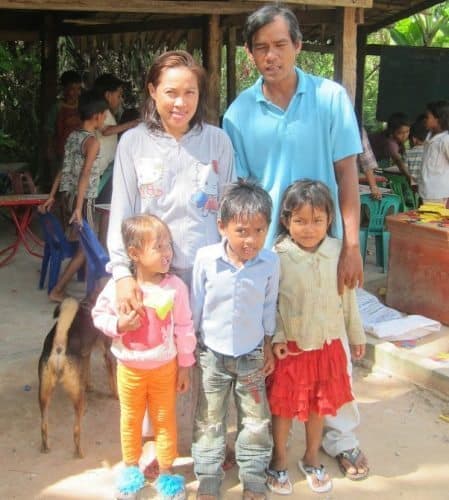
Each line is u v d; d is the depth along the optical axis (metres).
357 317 3.02
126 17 9.27
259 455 2.88
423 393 4.01
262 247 2.72
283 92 2.89
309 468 3.09
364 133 6.29
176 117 2.66
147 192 2.80
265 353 2.92
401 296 5.27
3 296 5.58
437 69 10.83
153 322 2.77
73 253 5.46
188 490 3.01
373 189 6.33
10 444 3.37
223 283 2.76
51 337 3.23
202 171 2.81
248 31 2.76
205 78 2.75
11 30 9.47
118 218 2.83
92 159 5.25
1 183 7.97
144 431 3.14
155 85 2.69
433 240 4.92
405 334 4.59
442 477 3.16
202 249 2.80
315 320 2.85
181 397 3.86
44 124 9.04
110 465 3.21
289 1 5.03
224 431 2.92
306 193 2.76
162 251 2.72
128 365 2.83
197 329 2.91
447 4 12.75
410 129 8.01
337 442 3.18
